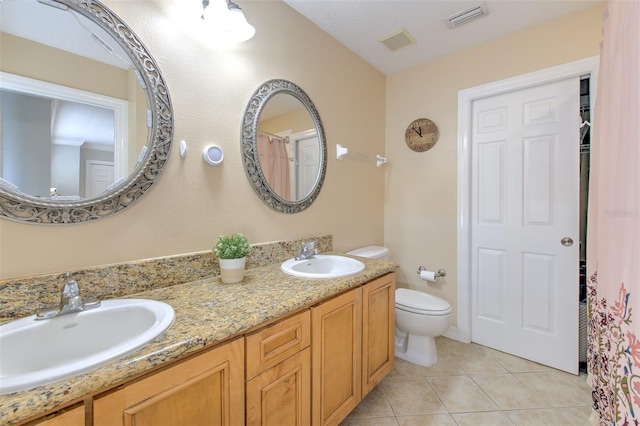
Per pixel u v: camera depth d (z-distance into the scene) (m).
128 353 0.65
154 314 0.87
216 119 1.35
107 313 0.89
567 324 1.83
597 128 1.25
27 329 0.76
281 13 1.65
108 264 1.03
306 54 1.81
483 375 1.80
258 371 0.91
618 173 0.90
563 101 1.83
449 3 1.67
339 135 2.09
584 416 1.44
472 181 2.19
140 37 1.10
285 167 1.69
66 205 0.94
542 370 1.85
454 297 2.26
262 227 1.57
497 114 2.07
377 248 2.30
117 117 1.06
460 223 2.21
